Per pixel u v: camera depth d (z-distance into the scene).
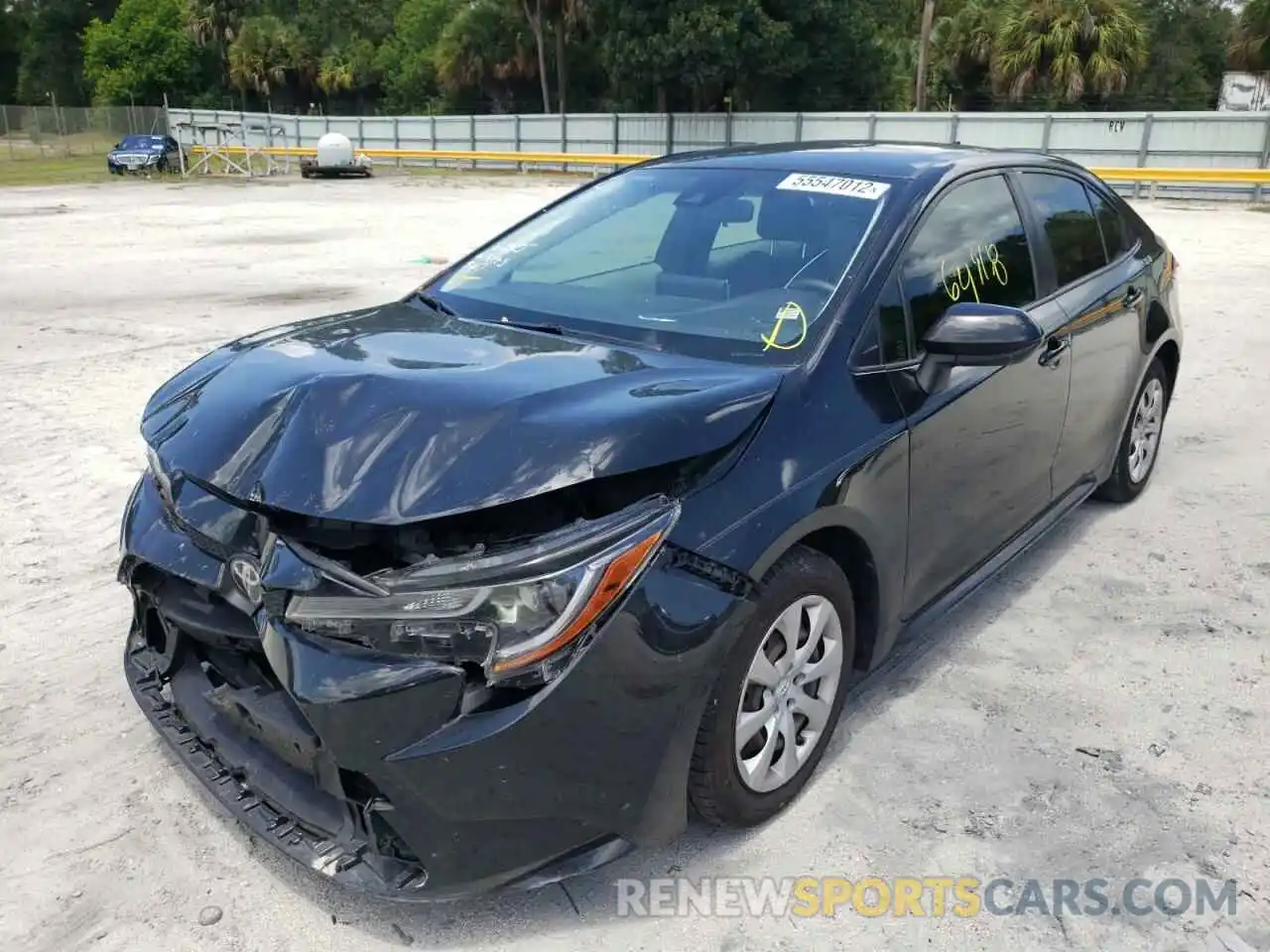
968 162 3.73
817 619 2.81
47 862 2.73
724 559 2.47
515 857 2.32
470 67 50.97
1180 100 46.53
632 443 2.37
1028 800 2.98
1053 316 3.88
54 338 8.90
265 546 2.42
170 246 15.70
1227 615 4.07
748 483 2.57
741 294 3.20
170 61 67.06
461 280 3.78
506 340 3.08
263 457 2.51
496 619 2.21
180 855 2.77
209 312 10.12
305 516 2.37
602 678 2.28
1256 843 2.81
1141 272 4.75
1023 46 38.59
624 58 38.69
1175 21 47.72
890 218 3.28
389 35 67.12
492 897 2.62
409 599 2.24
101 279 12.34
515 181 34.03
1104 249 4.55
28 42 78.38
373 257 14.26
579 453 2.32
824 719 2.95
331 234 17.33
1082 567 4.49
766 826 2.87
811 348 2.91
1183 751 3.21
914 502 3.11
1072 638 3.90
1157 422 5.29
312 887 2.66
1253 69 45.00
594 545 2.29
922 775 3.08
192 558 2.60
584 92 50.59
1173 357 5.25
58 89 78.50
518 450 2.34
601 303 3.34
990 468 3.54
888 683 3.58
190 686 2.83
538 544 2.28
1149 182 25.19
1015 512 3.84
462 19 50.69
